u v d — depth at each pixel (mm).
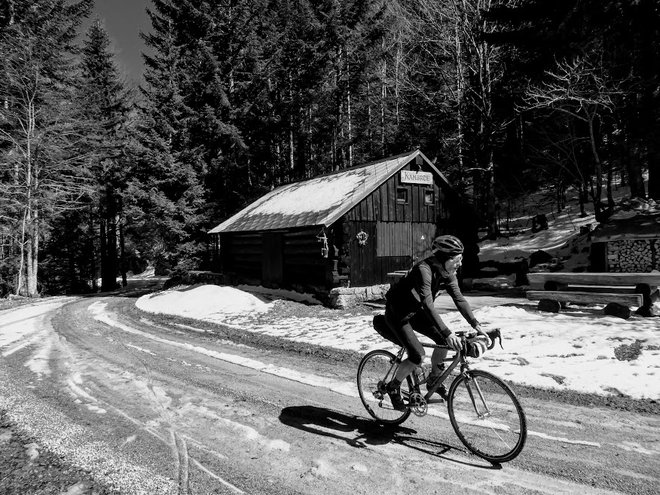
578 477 3066
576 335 6906
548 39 16094
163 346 8609
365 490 3016
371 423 4258
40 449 3852
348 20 29188
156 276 47469
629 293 8773
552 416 4148
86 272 36531
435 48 28328
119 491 3074
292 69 29094
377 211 13961
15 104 25141
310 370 6332
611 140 21328
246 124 26562
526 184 33531
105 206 31281
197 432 4176
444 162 28000
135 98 33469
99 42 33969
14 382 6207
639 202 14406
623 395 4531
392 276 12859
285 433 4082
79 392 5617
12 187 23641
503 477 3121
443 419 4188
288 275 15406
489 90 24500
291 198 17469
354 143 28812
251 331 9719
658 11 13289
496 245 23031
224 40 26688
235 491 3047
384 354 4379
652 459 3287
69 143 25719
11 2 25688
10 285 26188
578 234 19375
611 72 15688
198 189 23000
